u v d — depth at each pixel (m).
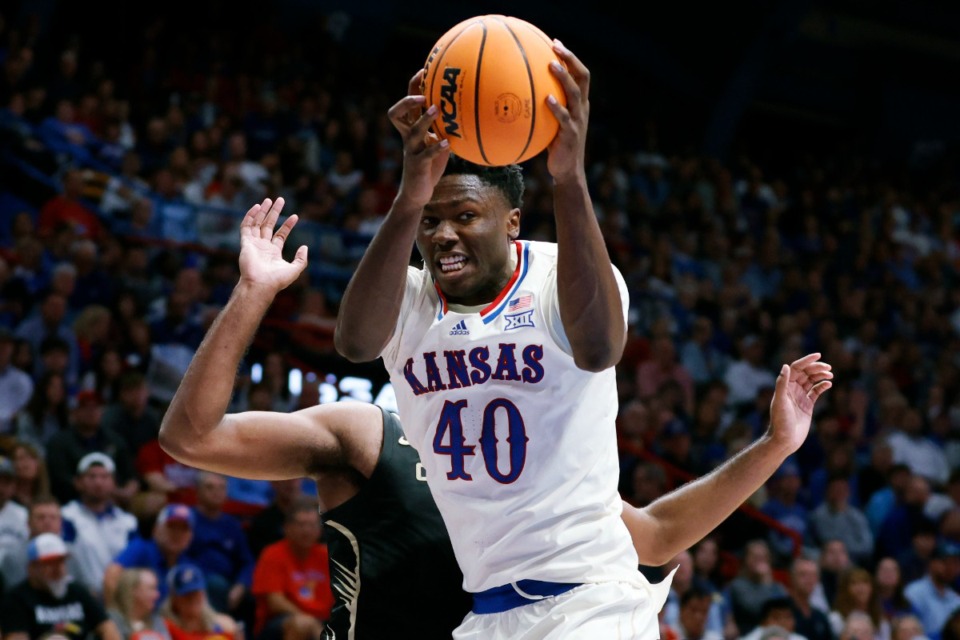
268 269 8.99
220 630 21.23
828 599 29.14
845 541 32.50
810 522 32.78
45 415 26.42
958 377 45.00
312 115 47.69
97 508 22.94
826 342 43.50
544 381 8.95
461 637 9.30
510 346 8.98
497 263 9.10
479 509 9.09
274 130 45.69
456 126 8.15
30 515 21.25
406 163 8.27
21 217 34.56
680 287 44.88
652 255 45.97
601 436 9.12
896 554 32.81
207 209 38.12
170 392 30.38
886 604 29.44
